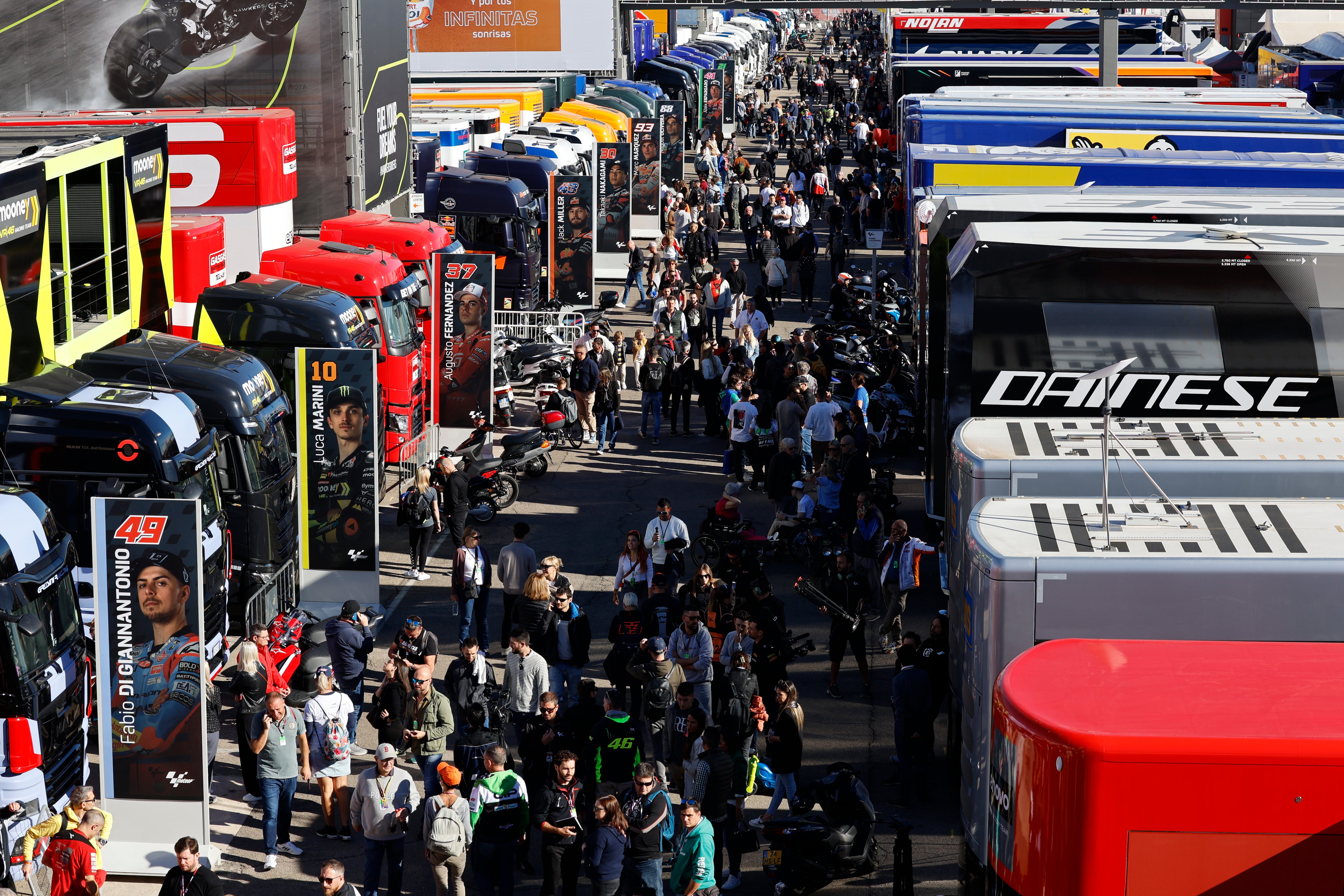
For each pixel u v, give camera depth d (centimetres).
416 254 7506
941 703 4191
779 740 3819
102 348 5638
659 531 5247
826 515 6141
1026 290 4747
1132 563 2980
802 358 7538
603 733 3753
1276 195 6088
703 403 7912
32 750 3575
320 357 5162
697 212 12838
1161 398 4719
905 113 10188
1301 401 4675
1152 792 2316
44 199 5153
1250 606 2962
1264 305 4675
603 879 3300
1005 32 15050
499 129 11462
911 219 8975
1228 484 3547
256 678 3991
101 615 3631
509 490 6719
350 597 5300
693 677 4316
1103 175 6881
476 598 5119
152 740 3672
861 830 3625
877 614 5456
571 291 10238
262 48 8806
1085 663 2600
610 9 15012
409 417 6694
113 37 8781
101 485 4434
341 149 8950
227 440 4909
